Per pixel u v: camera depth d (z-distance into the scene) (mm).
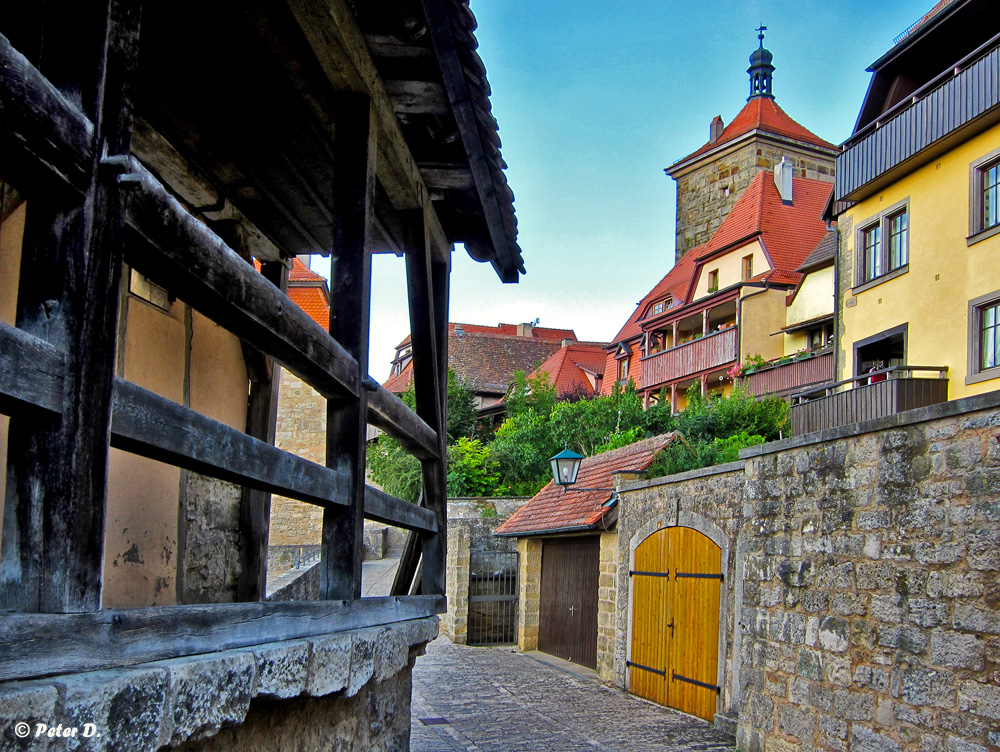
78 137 1838
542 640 17547
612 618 13633
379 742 4410
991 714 5711
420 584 5543
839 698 7191
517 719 10516
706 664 10523
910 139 17656
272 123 4402
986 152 16219
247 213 5582
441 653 17016
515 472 27938
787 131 42312
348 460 3646
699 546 10836
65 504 1782
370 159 3914
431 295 5152
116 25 2016
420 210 5098
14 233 3418
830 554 7469
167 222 2160
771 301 30031
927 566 6371
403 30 3746
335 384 3457
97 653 1843
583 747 9000
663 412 27281
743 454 8922
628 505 13148
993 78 15305
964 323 16516
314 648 2934
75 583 1794
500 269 6277
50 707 1604
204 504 5582
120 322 4547
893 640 6648
